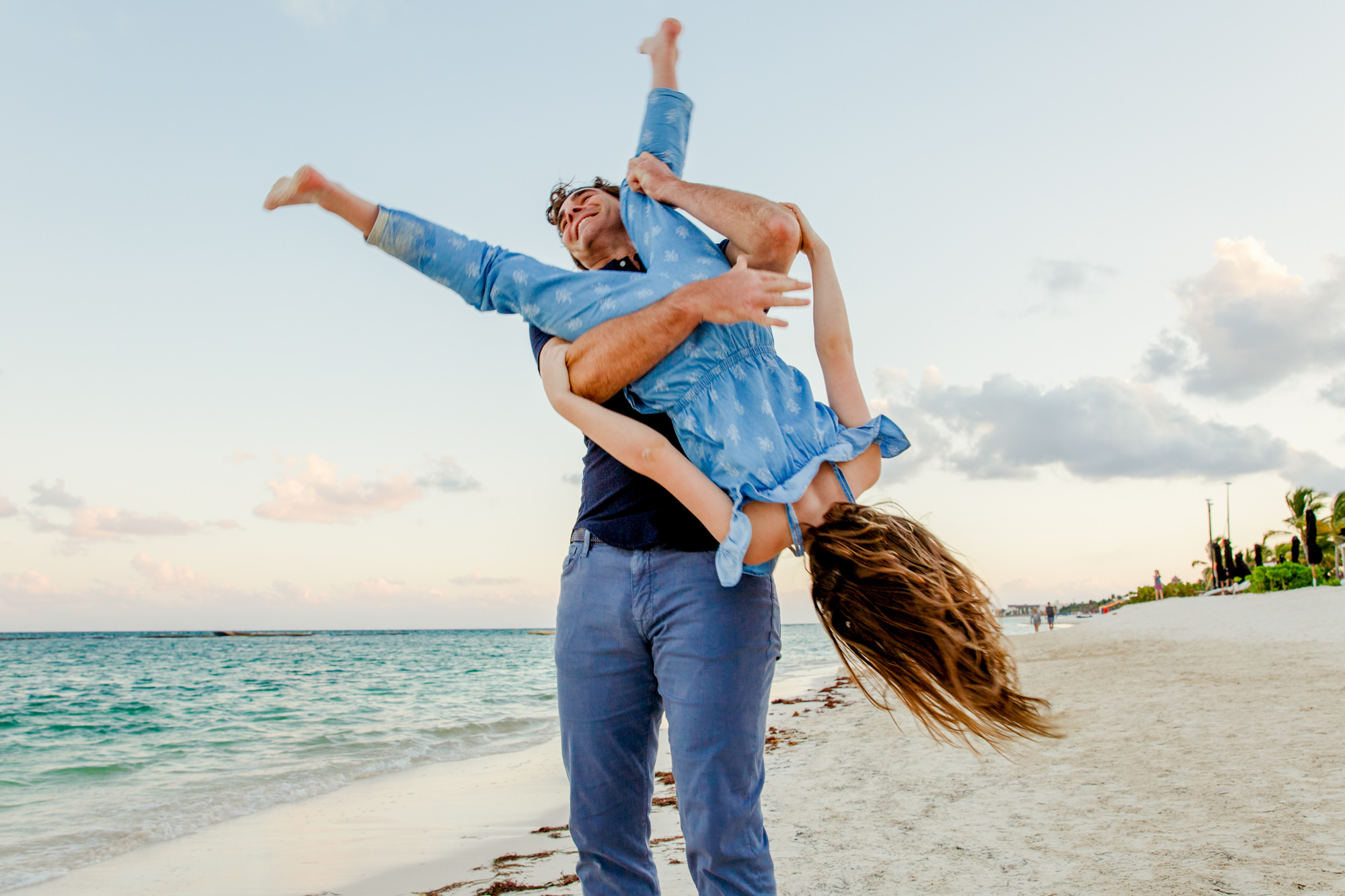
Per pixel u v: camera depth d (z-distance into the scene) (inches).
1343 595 895.1
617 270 68.0
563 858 153.2
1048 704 58.3
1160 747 181.5
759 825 55.6
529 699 720.3
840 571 53.5
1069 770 166.2
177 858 177.8
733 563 49.9
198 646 2687.0
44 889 156.6
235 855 177.3
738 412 54.0
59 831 216.8
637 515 56.7
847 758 217.3
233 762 360.2
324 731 467.2
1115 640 727.7
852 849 121.1
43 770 347.6
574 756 58.5
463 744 390.0
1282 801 129.0
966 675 53.9
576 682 58.2
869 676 57.5
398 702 697.6
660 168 63.3
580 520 60.5
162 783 307.0
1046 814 133.6
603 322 55.6
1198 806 130.1
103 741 450.6
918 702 56.3
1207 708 235.9
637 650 57.2
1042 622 2876.5
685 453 56.1
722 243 65.9
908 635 53.3
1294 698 244.7
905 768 189.3
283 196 62.3
